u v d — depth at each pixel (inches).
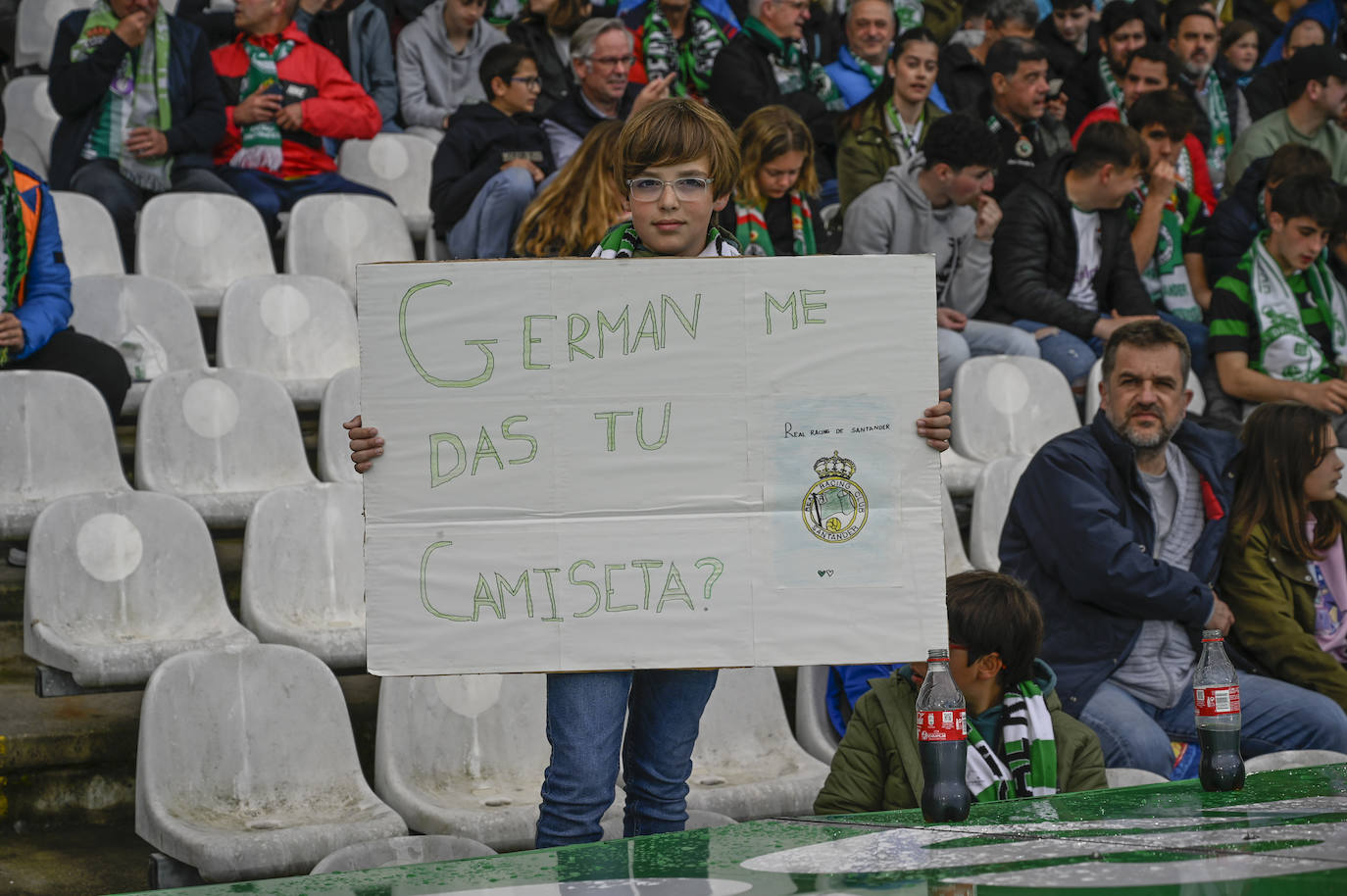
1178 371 693.9
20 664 749.3
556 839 427.5
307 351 1003.3
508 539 421.4
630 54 1104.2
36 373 812.0
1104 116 1284.4
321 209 1110.4
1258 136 1314.0
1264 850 346.9
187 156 1101.7
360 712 722.8
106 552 729.6
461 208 1052.5
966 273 1059.3
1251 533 740.0
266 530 770.8
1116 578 680.4
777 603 423.5
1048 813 408.8
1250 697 710.5
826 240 1050.1
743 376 424.8
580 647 421.4
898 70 1136.2
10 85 1272.1
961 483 927.7
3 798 642.8
